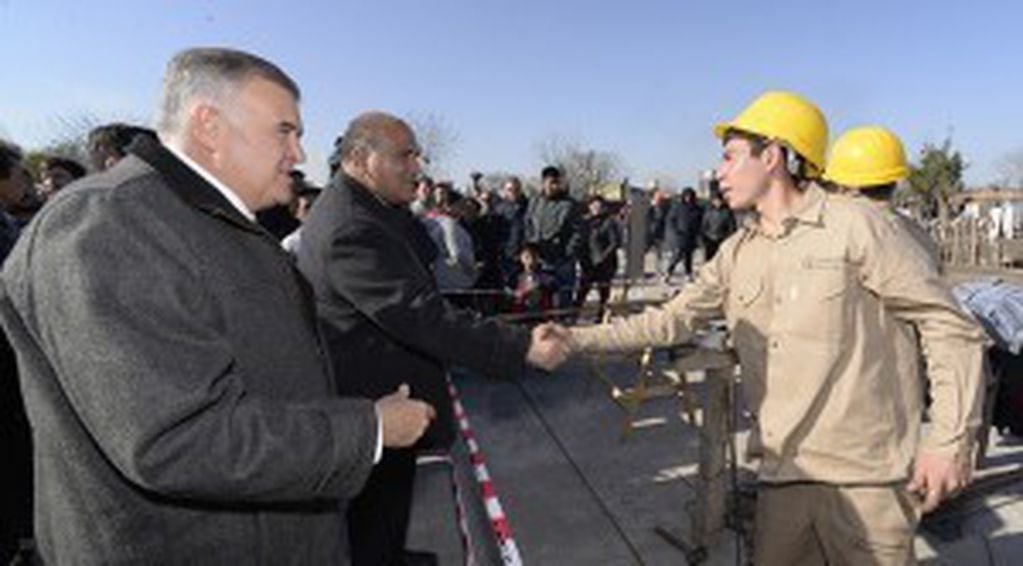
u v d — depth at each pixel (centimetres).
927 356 202
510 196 1005
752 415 230
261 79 147
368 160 260
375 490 275
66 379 119
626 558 354
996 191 2244
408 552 276
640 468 462
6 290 128
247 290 140
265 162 148
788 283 214
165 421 116
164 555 132
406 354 269
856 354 207
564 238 886
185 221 132
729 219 1281
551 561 352
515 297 785
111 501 128
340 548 162
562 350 267
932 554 349
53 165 473
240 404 125
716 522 342
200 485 119
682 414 560
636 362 609
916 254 203
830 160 348
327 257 251
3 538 180
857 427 209
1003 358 454
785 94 222
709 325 327
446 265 679
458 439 345
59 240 121
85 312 116
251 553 140
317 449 128
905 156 341
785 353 214
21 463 180
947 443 193
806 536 225
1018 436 460
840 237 207
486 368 262
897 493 211
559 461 476
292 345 147
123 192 127
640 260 983
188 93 143
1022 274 1482
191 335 123
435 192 817
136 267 121
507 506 411
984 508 390
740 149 219
